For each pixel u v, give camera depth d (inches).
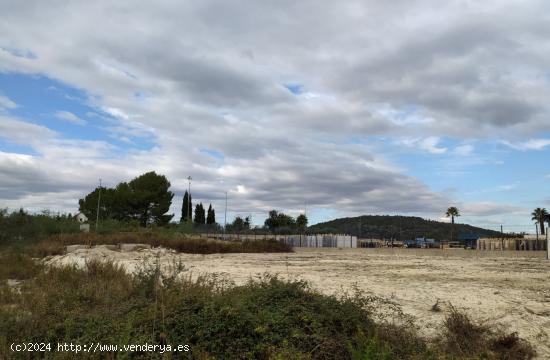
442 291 563.2
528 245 1836.9
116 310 335.0
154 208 2618.1
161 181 2650.1
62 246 1186.6
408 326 354.0
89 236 1477.6
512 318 409.4
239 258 1278.3
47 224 1599.4
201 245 1587.1
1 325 308.3
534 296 532.1
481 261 1243.2
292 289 355.6
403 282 666.2
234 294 345.7
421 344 322.0
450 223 3863.2
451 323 363.6
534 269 962.7
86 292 399.5
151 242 1514.5
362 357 264.5
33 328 309.7
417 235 3437.5
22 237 1407.5
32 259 810.2
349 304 340.5
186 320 297.4
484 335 358.0
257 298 339.6
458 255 1626.5
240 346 283.6
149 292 382.3
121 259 1018.7
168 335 287.4
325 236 2321.6
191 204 3661.4
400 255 1609.3
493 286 628.4
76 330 299.0
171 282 388.5
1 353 272.4
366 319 332.5
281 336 292.7
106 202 2684.5
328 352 286.8
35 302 378.6
